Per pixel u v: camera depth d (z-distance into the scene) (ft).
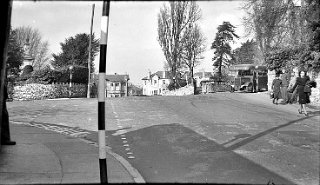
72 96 108.58
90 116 51.47
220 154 29.19
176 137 36.09
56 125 43.62
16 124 43.55
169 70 161.38
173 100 75.87
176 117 49.62
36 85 93.71
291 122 45.11
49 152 28.17
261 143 33.12
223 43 190.60
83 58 174.50
